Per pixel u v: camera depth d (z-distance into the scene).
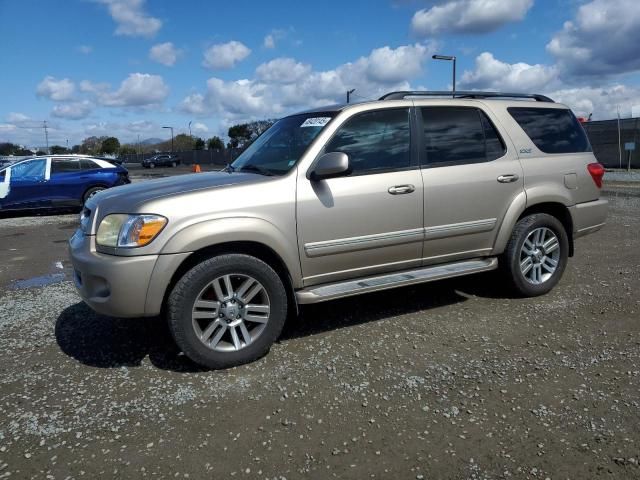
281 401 3.30
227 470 2.64
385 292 5.53
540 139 5.24
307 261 4.07
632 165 29.47
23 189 13.16
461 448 2.77
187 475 2.61
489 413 3.09
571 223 5.37
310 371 3.71
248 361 3.84
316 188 4.05
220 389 3.48
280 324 3.94
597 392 3.28
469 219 4.73
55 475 2.62
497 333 4.31
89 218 3.96
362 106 4.39
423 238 4.52
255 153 4.81
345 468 2.63
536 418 3.02
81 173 13.96
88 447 2.85
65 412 3.22
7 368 3.86
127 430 3.01
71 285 6.25
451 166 4.65
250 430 2.99
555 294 5.31
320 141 4.17
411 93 4.71
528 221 5.07
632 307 4.83
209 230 3.64
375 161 4.36
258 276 3.81
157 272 3.55
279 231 3.89
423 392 3.36
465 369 3.67
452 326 4.50
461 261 4.88
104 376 3.71
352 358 3.90
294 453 2.76
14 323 4.84
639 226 9.35
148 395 3.41
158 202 3.62
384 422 3.03
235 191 3.81
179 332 3.62
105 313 3.65
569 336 4.20
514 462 2.64
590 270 6.25
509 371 3.61
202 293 3.69
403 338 4.26
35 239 9.97
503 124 5.03
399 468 2.62
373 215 4.25
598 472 2.54
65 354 4.10
